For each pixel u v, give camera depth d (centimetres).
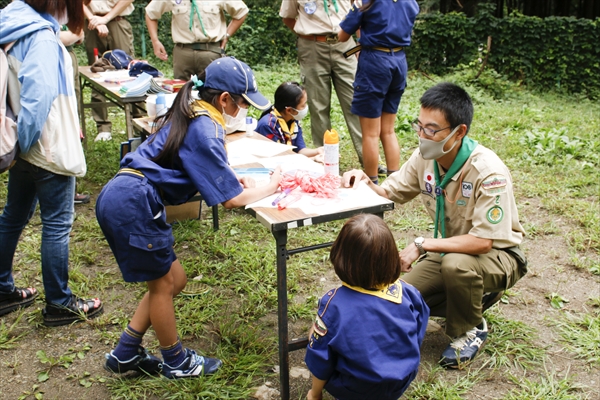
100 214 235
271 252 395
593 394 263
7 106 263
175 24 580
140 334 263
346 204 248
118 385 266
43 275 302
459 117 252
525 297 347
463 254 269
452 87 256
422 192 296
